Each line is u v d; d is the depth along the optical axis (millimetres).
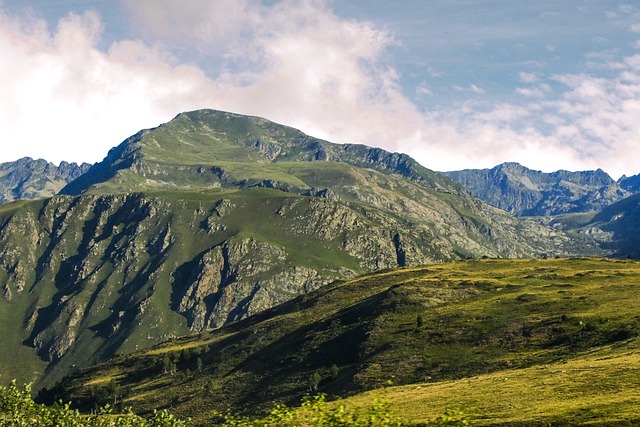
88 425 84875
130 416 88125
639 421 83062
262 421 44375
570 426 87375
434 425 46656
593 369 122625
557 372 128250
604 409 91125
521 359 166500
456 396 123812
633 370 113375
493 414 102625
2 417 79688
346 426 42844
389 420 43281
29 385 83312
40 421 81312
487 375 151000
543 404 103000
